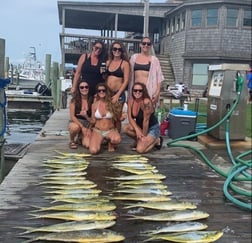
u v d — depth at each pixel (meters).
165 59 23.47
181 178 4.75
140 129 6.00
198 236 2.98
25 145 7.56
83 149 6.15
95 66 5.97
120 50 5.83
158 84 6.14
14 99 16.14
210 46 20.83
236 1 20.30
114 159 5.48
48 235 2.93
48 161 5.27
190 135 7.34
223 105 7.04
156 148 6.35
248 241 3.05
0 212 3.43
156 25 26.53
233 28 20.64
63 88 15.60
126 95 6.95
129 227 3.19
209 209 3.73
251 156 6.52
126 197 3.85
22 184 4.24
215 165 5.88
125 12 22.50
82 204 3.56
